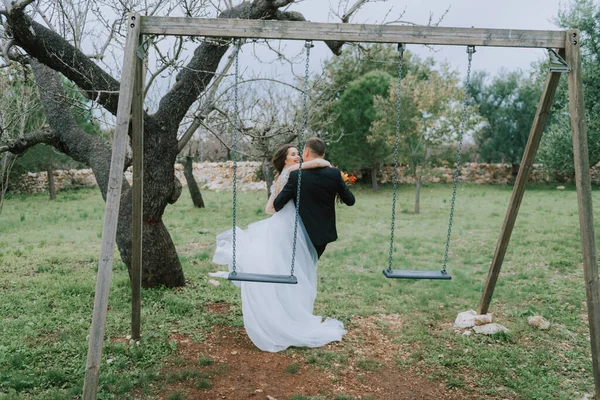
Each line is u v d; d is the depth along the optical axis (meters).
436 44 3.57
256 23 3.45
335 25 3.47
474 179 24.58
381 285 6.50
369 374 3.91
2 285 6.13
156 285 5.95
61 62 4.76
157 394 3.49
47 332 4.53
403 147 14.73
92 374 3.16
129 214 5.82
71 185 22.62
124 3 5.10
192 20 3.44
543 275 6.86
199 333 4.64
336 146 20.92
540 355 4.24
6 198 19.27
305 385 3.68
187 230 11.20
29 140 6.14
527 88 23.70
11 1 4.18
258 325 4.34
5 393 3.32
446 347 4.46
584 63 10.80
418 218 13.22
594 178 22.27
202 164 23.50
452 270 7.37
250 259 4.40
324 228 4.38
